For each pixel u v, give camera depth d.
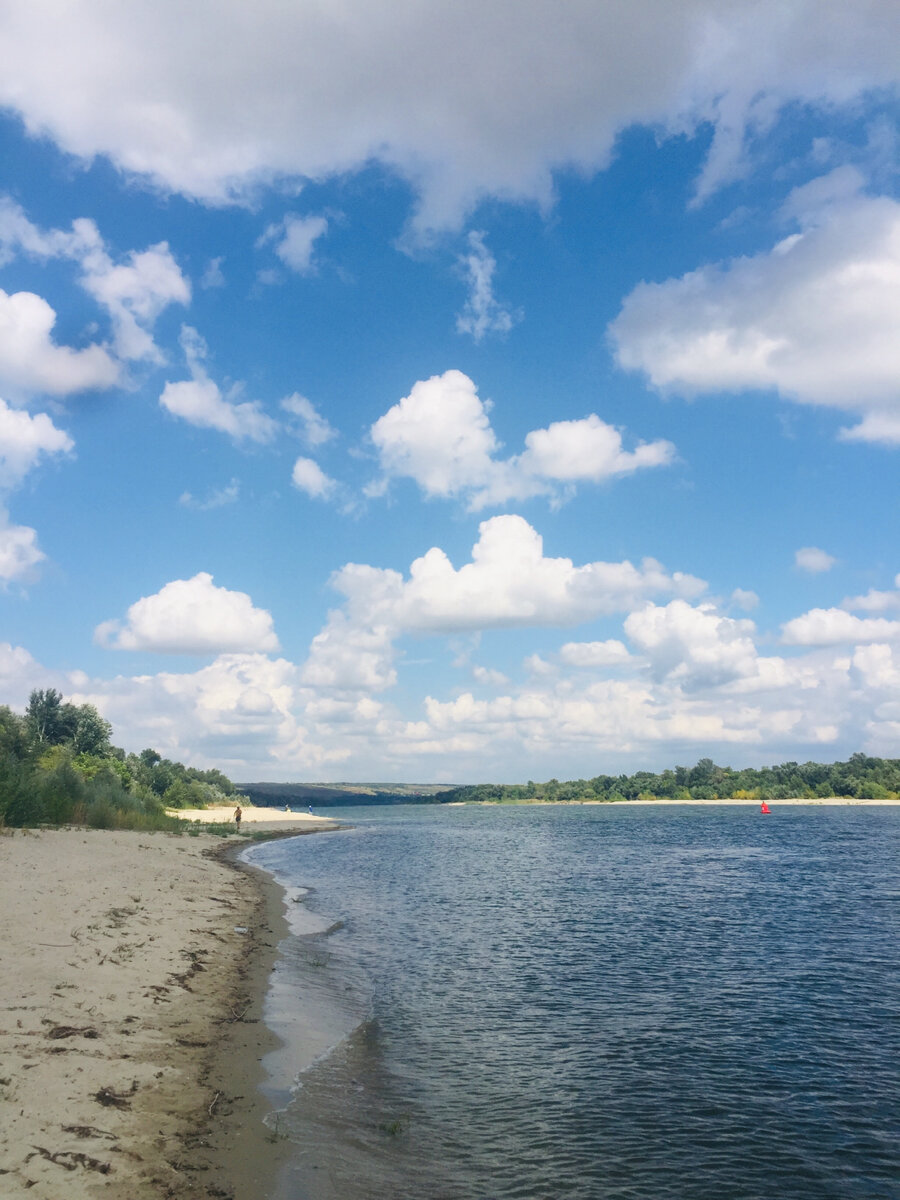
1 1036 10.21
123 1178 7.32
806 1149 9.68
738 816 136.12
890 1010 15.85
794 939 23.56
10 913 17.34
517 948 21.83
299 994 15.93
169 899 24.56
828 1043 13.73
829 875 42.19
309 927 24.53
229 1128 9.06
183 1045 11.54
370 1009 15.44
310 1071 11.48
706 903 31.42
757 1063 12.74
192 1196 7.33
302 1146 8.91
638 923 26.38
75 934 16.64
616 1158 9.34
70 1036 10.76
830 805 179.75
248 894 30.48
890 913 28.84
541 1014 15.35
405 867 47.47
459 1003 16.03
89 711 101.12
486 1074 12.02
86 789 53.62
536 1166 9.05
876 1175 9.06
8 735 69.50
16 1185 6.72
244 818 116.50
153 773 121.12
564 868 46.78
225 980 16.02
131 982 14.13
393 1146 9.30
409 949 21.48
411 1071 12.02
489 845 69.81
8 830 33.03
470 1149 9.41
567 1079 11.89
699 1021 15.02
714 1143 9.83
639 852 59.91
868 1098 11.33
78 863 27.69
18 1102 8.39
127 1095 9.28
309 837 84.06
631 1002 16.33
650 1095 11.34
